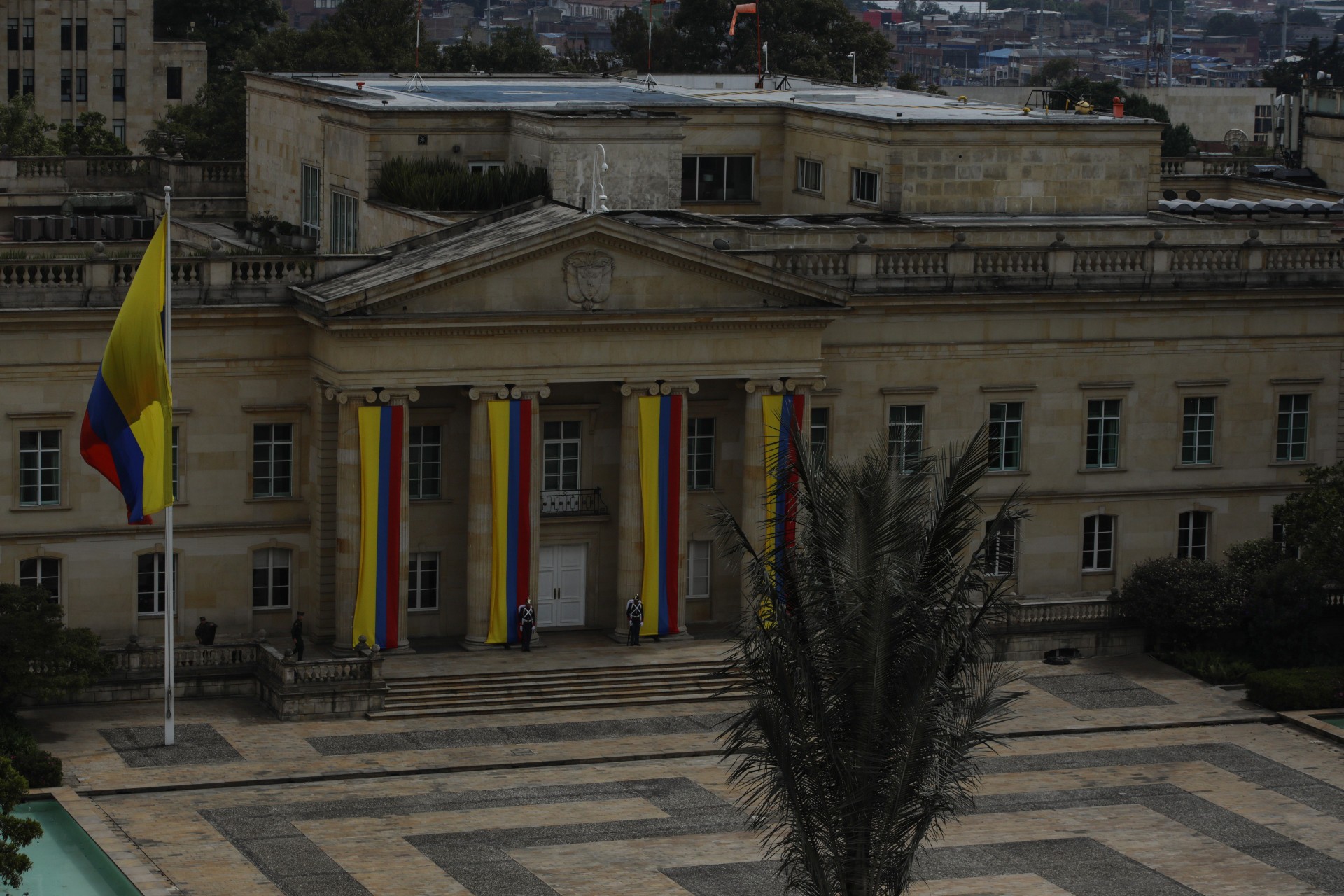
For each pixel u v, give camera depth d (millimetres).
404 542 108562
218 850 85438
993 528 68625
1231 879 86500
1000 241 125062
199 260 107625
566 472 113375
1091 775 98375
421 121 127938
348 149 131375
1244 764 100562
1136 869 87250
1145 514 121750
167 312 98562
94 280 106000
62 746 96562
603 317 108812
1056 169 131125
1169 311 120438
